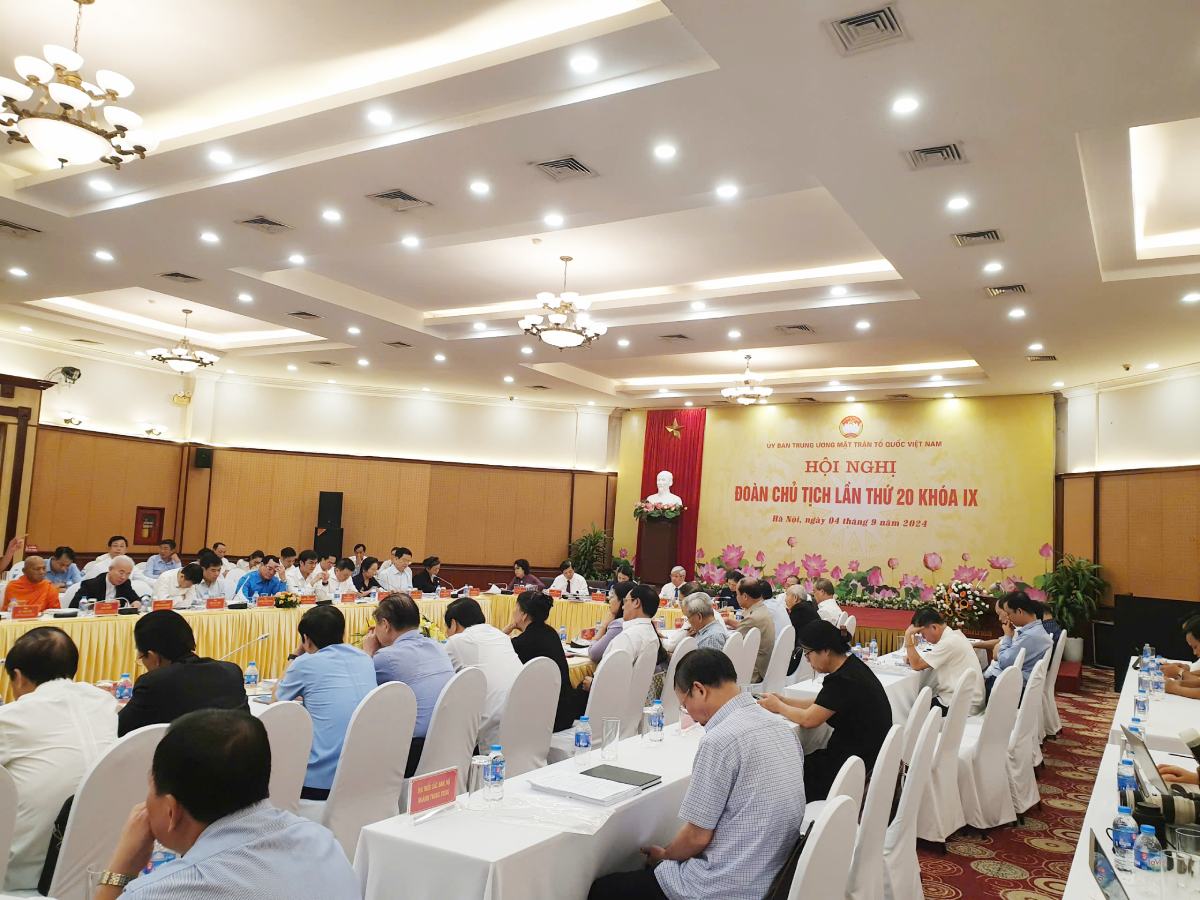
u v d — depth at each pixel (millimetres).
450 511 15891
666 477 15602
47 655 2996
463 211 6734
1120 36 4137
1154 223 7047
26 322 11469
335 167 6051
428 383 15148
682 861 2697
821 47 4355
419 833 2604
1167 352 10133
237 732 1693
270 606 8070
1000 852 4832
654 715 3938
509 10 4801
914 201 6121
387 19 4914
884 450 14078
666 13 4371
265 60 5359
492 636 4980
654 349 11148
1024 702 5570
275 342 12820
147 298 11023
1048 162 5434
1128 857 2434
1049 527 12812
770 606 8594
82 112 5172
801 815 2719
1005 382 12344
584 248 8289
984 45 4270
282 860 1647
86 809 2588
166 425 14133
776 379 13891
